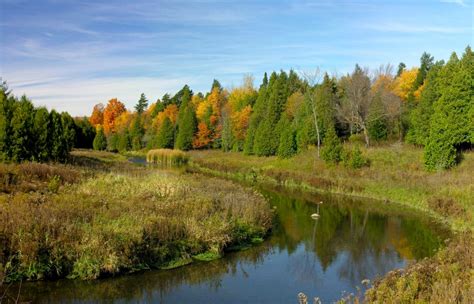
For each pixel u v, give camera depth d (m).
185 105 78.56
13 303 10.31
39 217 13.12
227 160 52.00
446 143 31.53
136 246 13.19
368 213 25.23
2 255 11.36
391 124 48.31
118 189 19.66
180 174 31.91
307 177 36.47
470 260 11.95
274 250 16.88
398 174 33.19
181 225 14.98
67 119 62.25
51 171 21.86
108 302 10.97
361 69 51.38
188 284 12.59
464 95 32.62
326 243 18.34
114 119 106.62
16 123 27.41
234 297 11.87
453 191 25.95
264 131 51.72
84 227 13.09
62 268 11.92
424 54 57.09
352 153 37.84
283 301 11.74
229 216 17.89
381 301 9.53
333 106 48.84
